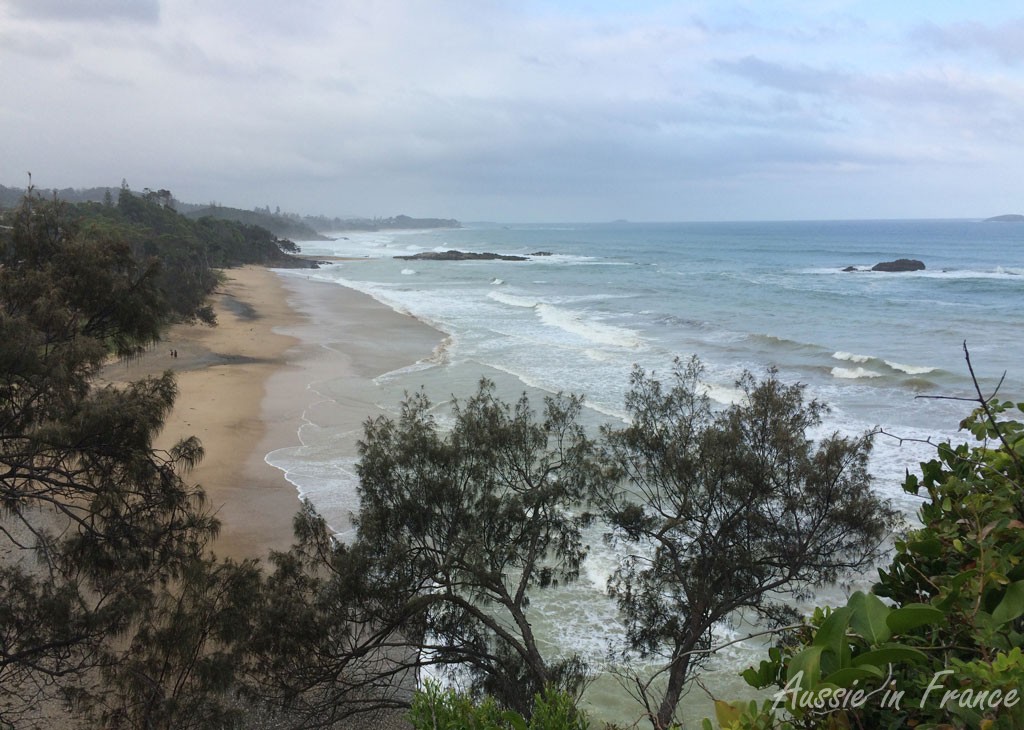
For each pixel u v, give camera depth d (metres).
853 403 23.36
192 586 9.13
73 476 9.32
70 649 8.62
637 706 10.20
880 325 38.84
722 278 70.31
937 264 85.50
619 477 11.32
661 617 10.30
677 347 33.94
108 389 10.00
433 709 4.04
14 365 8.83
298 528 10.86
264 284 71.62
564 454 12.12
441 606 10.58
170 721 8.16
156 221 85.44
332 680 9.62
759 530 9.97
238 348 36.03
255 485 17.98
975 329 36.69
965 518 2.73
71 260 10.36
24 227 10.47
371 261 112.44
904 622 2.00
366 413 24.38
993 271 73.94
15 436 9.09
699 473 10.43
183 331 39.34
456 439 11.58
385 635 9.76
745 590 10.05
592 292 59.78
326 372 31.00
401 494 10.76
